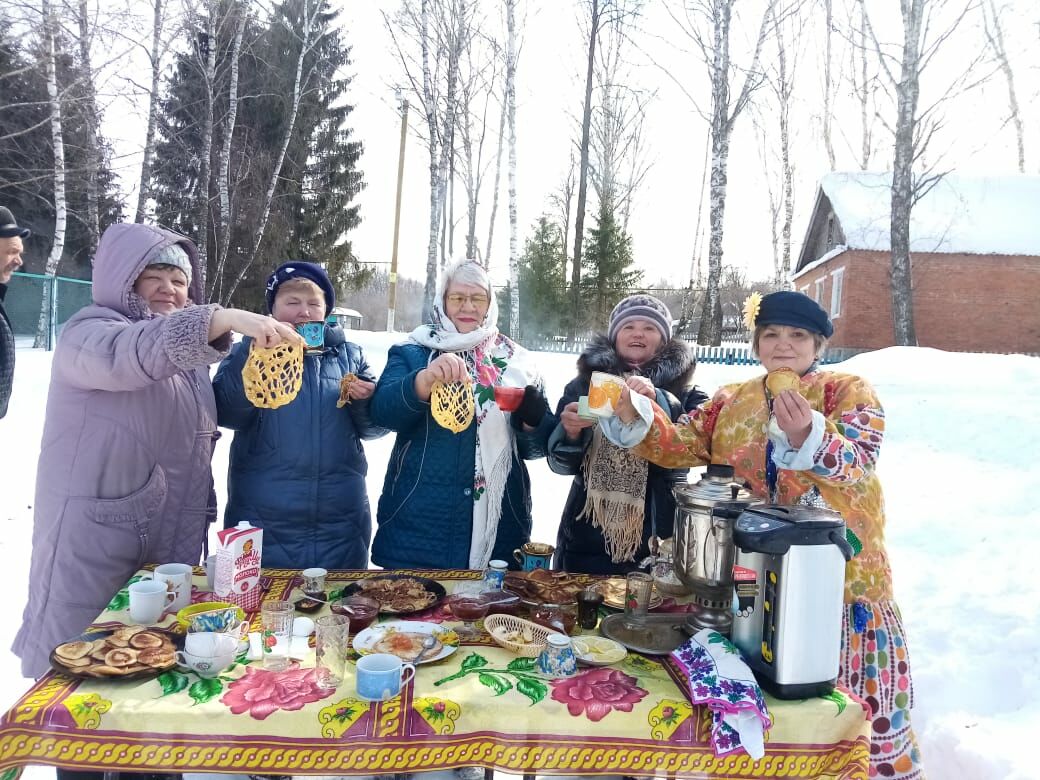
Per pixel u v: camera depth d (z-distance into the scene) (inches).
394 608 75.9
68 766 52.5
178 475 88.3
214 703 54.8
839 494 76.2
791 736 57.4
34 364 405.4
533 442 104.3
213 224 753.0
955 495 201.9
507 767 56.1
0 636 119.5
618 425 83.4
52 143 579.2
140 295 87.5
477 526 100.4
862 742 57.9
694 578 70.5
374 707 55.3
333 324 108.7
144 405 82.7
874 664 75.4
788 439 70.6
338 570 90.1
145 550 84.3
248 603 75.5
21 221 754.2
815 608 58.5
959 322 761.0
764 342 82.7
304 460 96.9
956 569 157.8
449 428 94.2
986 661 121.1
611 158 1269.7
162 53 597.9
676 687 61.2
